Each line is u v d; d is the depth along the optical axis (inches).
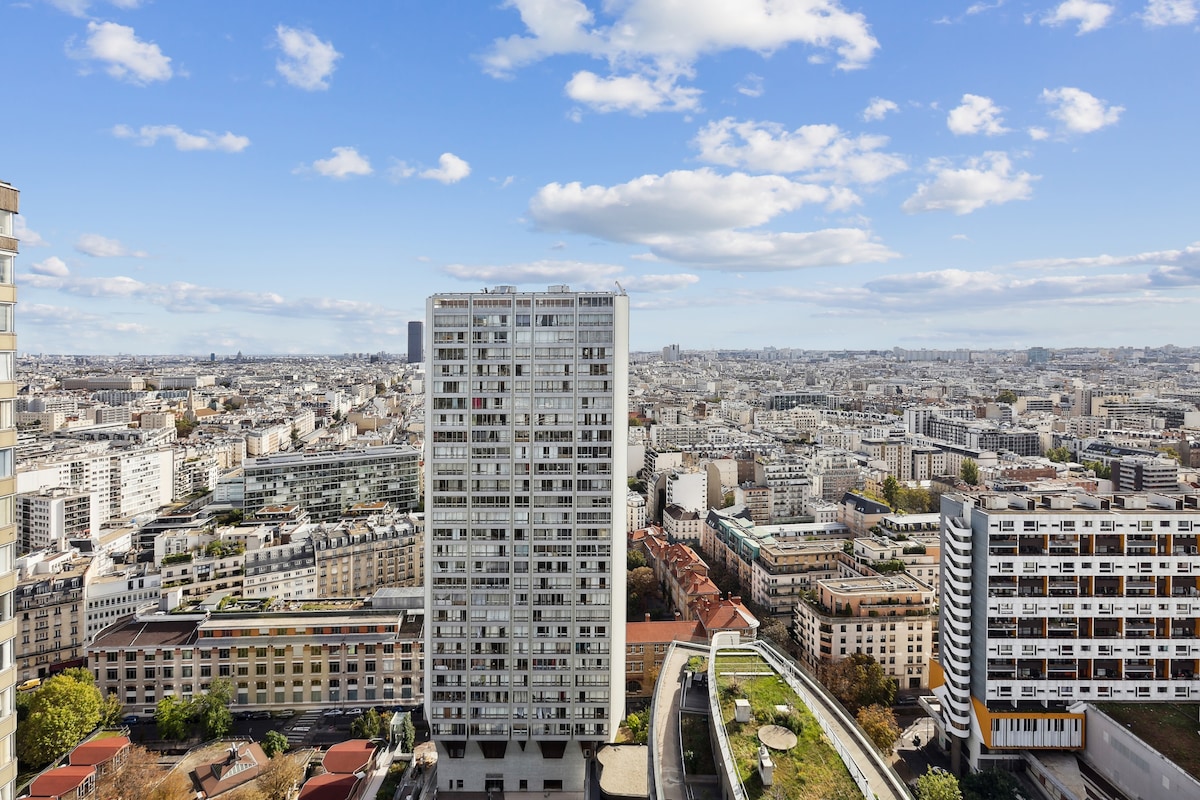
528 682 7332.7
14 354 3058.6
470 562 7293.3
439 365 7234.3
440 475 7273.6
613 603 7268.7
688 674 6638.8
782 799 4611.2
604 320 7135.8
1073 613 7608.3
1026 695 7628.0
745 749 5132.9
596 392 7160.4
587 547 7239.2
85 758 7751.0
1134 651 7583.7
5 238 2984.7
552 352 7175.2
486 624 7313.0
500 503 7263.8
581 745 7455.7
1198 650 7578.7
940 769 7362.2
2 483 2999.5
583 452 7194.9
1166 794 6471.5
